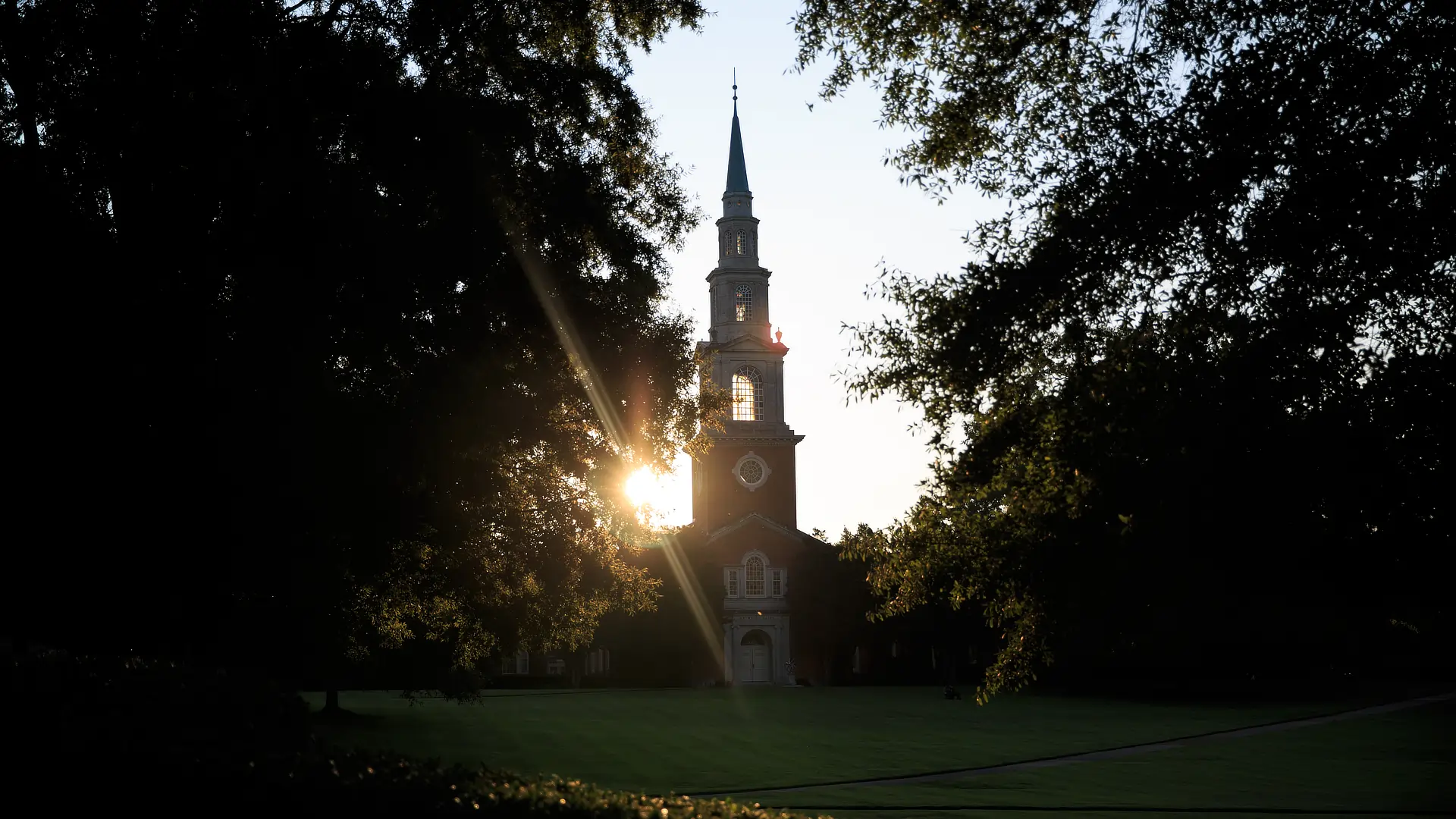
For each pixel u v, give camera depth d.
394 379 21.64
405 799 10.11
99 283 19.06
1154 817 27.14
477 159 21.48
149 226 20.09
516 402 22.61
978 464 14.43
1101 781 34.19
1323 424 13.05
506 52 23.31
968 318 13.53
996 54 14.71
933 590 16.56
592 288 24.08
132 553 19.59
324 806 10.16
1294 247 12.83
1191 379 13.16
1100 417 13.38
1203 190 12.90
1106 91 14.26
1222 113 12.87
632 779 33.25
